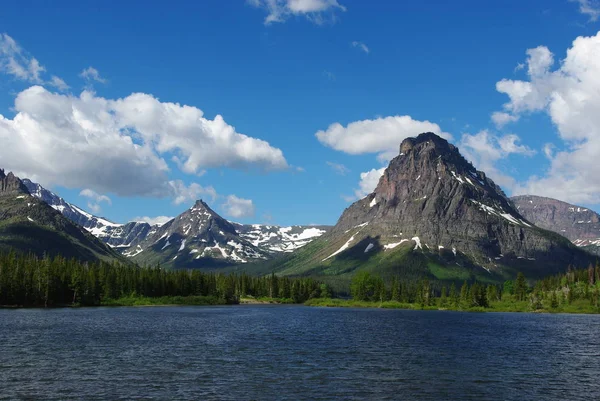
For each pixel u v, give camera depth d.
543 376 78.19
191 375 74.50
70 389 65.06
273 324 167.75
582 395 66.06
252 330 144.12
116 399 60.62
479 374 79.06
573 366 87.75
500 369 83.81
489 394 66.00
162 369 78.88
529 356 99.19
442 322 194.12
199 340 116.62
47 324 151.00
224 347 105.06
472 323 190.88
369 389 67.44
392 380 73.25
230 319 190.12
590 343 122.69
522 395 65.75
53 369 77.56
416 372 79.81
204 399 61.03
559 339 131.50
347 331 146.12
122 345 105.06
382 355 97.19
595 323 197.38
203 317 199.50
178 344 108.62
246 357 91.94
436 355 98.50
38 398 60.66
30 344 104.12
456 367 84.94
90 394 62.72
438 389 68.19
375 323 181.38
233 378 72.81
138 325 154.12
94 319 175.88
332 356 94.81
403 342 119.31
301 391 65.62
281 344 111.69
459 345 115.19
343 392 65.50
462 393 66.25
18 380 69.56
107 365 81.56
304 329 150.38
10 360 84.69
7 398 60.56
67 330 133.38
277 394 63.88
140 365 82.12
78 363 83.00
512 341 125.38
